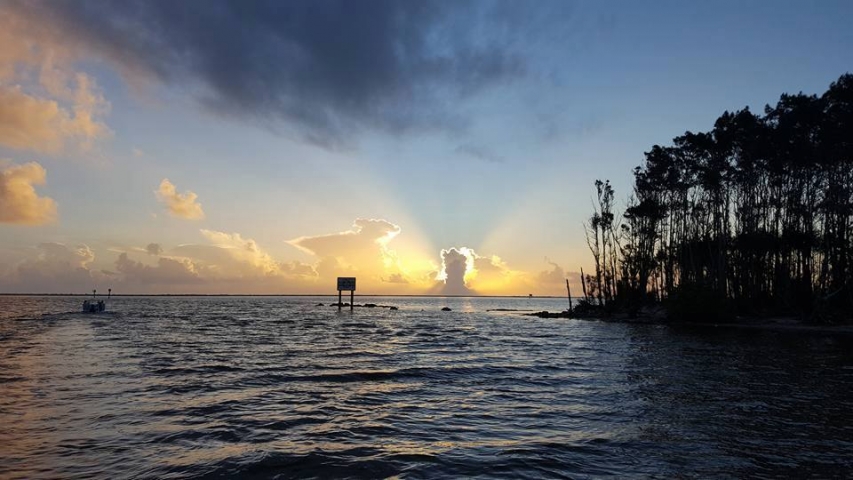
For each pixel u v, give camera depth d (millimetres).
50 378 16750
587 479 7832
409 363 22531
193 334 38406
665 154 76188
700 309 55250
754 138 62625
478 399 14516
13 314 69375
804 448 9625
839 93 53562
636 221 75688
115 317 63656
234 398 14039
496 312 110625
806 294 55969
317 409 12883
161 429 10562
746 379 18219
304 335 39438
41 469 7965
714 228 69375
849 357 25203
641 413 12695
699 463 8680
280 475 7848
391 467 8305
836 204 54125
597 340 36500
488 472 8109
